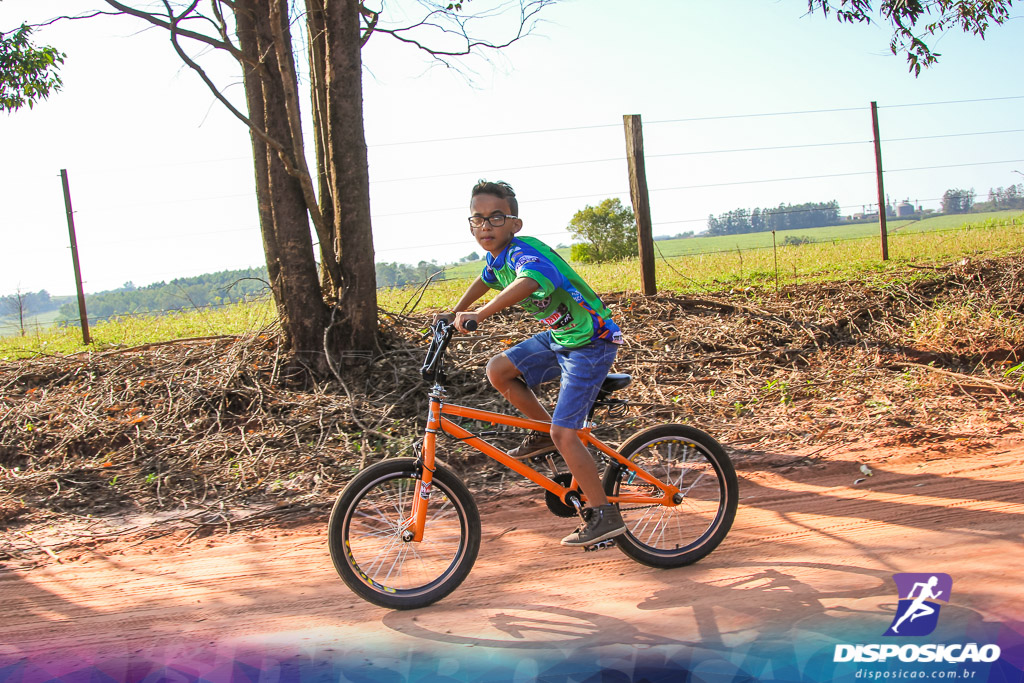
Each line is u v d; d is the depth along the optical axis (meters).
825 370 7.23
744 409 6.41
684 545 3.87
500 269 3.65
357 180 6.88
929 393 6.50
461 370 6.75
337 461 5.49
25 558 4.32
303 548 4.29
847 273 9.80
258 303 8.72
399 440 5.77
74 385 6.90
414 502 3.54
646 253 8.99
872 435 5.65
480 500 4.89
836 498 4.57
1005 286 8.70
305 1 7.20
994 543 3.78
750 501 4.61
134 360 7.24
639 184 8.92
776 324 8.06
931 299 8.59
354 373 6.74
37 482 5.32
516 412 6.21
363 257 6.94
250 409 6.31
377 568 3.66
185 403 6.35
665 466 3.93
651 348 7.68
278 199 6.81
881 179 10.72
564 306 3.50
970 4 8.38
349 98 6.79
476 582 3.74
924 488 4.61
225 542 4.42
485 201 3.53
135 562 4.20
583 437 3.75
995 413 5.95
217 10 6.83
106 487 5.29
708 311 8.62
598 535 3.60
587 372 3.52
